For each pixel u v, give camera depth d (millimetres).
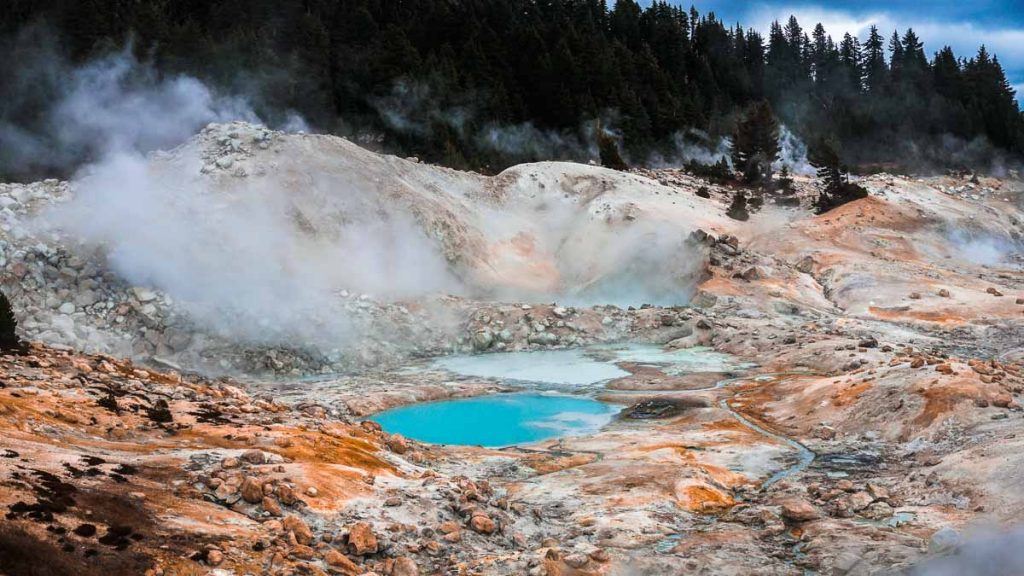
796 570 14258
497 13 118000
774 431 24812
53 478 12922
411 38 108250
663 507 17688
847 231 63312
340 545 13859
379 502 15664
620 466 20844
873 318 45219
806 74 146000
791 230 63531
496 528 15648
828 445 22547
